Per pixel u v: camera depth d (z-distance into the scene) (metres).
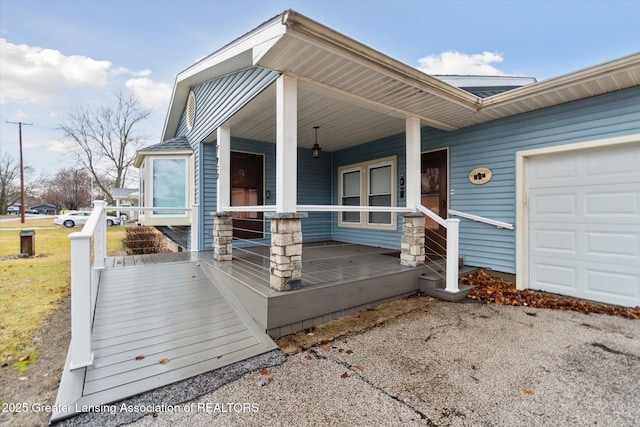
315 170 7.80
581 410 1.92
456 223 4.18
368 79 3.45
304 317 3.25
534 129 4.45
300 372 2.43
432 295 4.33
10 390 2.31
